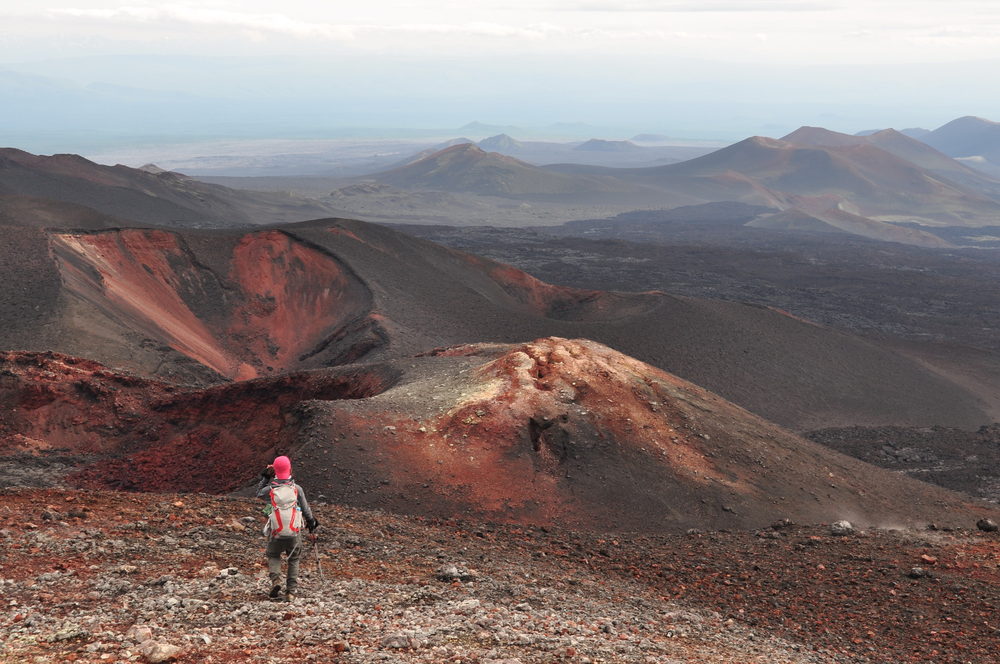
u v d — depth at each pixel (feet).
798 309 613.93
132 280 316.81
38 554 35.94
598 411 114.52
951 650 45.39
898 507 115.75
